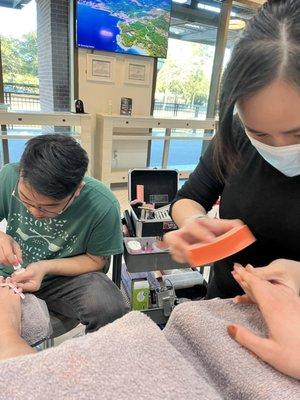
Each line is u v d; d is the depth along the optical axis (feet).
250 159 2.10
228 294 2.40
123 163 12.74
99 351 0.94
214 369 1.13
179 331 1.26
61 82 11.57
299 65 1.08
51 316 3.70
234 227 1.64
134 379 0.89
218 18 13.19
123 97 12.24
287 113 1.20
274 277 1.40
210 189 2.60
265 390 1.01
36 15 11.39
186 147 20.45
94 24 10.66
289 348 1.08
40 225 3.60
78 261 3.75
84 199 3.53
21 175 2.90
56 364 0.89
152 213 4.91
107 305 3.54
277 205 2.01
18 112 8.79
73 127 10.07
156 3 11.32
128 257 4.50
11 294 1.95
